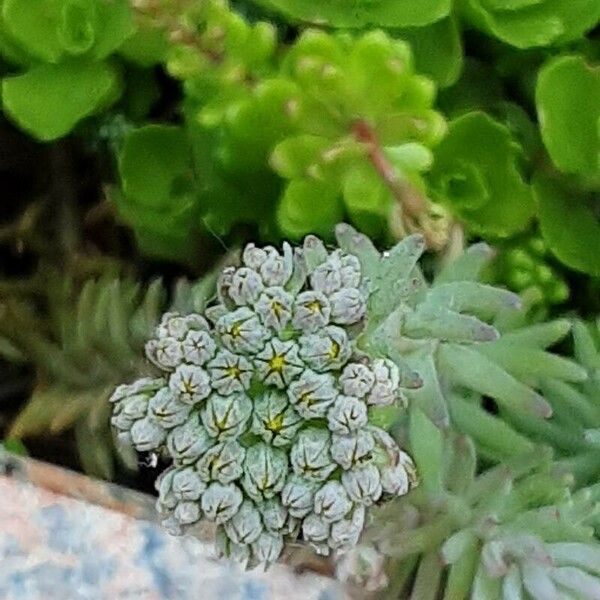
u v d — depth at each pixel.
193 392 0.19
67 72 0.24
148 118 0.25
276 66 0.23
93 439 0.23
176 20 0.22
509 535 0.22
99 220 0.25
